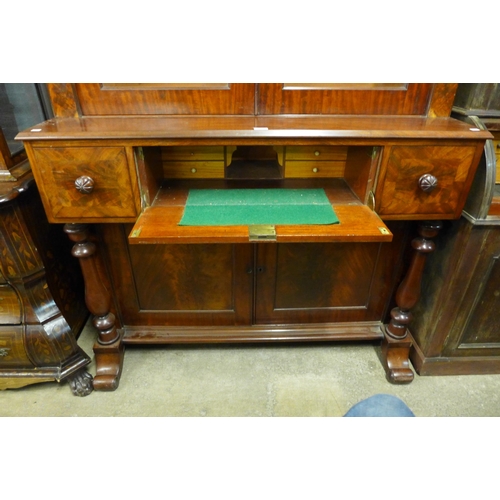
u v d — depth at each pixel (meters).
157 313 1.43
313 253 1.29
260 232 0.86
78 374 1.35
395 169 0.94
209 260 1.30
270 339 1.45
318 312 1.45
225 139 0.90
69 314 1.49
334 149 1.19
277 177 1.22
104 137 0.88
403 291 1.28
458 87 1.13
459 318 1.29
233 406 1.32
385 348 1.44
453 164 0.94
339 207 1.00
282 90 1.05
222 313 1.43
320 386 1.40
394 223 1.23
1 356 1.25
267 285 1.36
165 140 0.89
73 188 0.94
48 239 1.32
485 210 1.07
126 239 1.25
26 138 0.87
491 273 1.19
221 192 1.10
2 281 1.14
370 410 0.77
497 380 1.42
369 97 1.07
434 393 1.36
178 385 1.40
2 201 1.00
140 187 0.97
